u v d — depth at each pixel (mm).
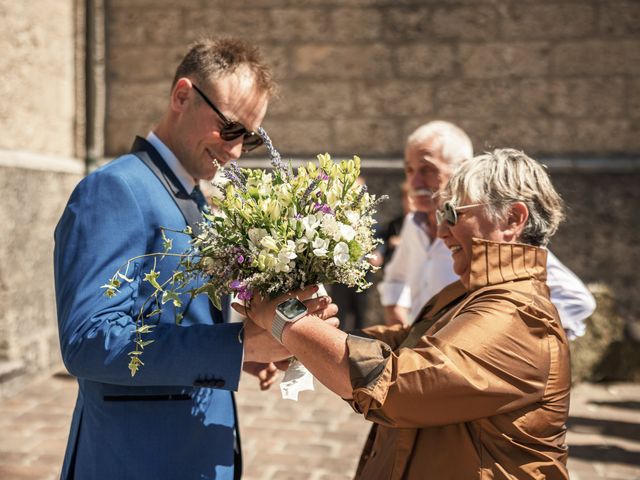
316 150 6945
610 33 6637
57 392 5266
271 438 4340
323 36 6887
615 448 4262
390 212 6828
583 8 6648
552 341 1566
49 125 6266
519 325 1533
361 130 6902
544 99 6734
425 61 6824
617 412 5004
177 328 1636
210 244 1628
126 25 6941
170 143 1913
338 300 6316
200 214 1882
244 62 1886
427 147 2906
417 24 6820
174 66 6930
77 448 1821
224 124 1856
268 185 1646
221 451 1872
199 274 1689
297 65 6918
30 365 5543
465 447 1539
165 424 1751
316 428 4543
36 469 3756
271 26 6898
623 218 6668
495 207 1702
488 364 1479
